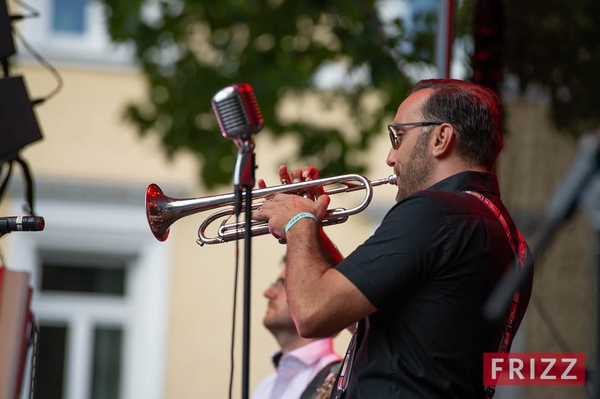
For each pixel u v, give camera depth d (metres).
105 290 18.53
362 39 12.76
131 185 18.47
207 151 14.16
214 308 18.25
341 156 14.34
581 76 9.73
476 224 4.79
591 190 3.37
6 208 17.94
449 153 5.11
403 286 4.68
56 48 18.73
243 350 4.58
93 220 18.45
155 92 14.37
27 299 5.69
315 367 7.27
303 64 13.92
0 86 6.29
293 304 4.69
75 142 18.59
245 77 14.02
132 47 14.42
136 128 14.48
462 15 10.40
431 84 5.32
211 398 17.95
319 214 5.07
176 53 14.34
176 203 5.73
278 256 16.86
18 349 5.56
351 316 4.64
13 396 5.52
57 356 18.23
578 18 9.77
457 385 4.69
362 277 4.64
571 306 8.57
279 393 7.26
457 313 4.71
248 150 4.82
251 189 4.83
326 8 13.14
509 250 4.92
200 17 14.16
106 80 18.83
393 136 5.24
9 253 18.19
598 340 3.82
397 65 11.37
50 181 18.31
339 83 14.13
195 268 18.33
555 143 9.32
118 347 18.33
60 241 18.36
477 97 5.18
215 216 5.74
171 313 18.22
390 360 4.71
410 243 4.69
